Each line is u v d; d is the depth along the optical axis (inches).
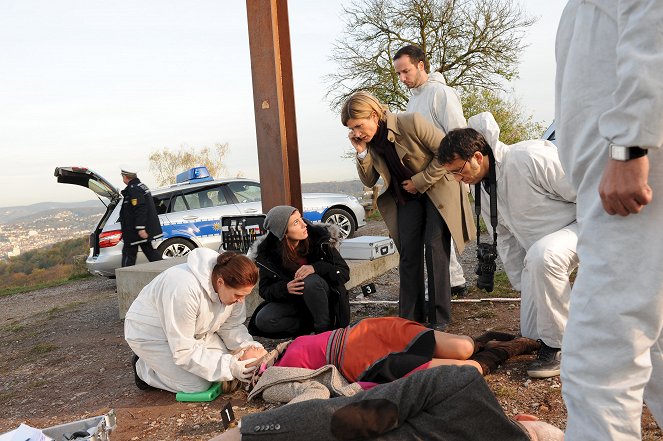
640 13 56.6
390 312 207.8
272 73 191.3
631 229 61.2
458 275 210.1
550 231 135.4
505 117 946.1
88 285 435.8
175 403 138.2
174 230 366.0
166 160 1029.8
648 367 63.4
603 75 64.7
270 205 198.7
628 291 61.5
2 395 166.7
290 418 76.9
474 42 893.8
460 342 123.0
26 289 472.7
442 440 78.2
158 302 139.3
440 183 165.3
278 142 193.8
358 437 76.4
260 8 189.5
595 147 65.6
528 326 142.9
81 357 198.8
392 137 161.8
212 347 145.2
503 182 137.9
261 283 165.8
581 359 64.7
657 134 56.4
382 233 495.5
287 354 127.3
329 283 160.6
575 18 69.1
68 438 109.4
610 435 62.5
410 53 193.5
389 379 112.5
